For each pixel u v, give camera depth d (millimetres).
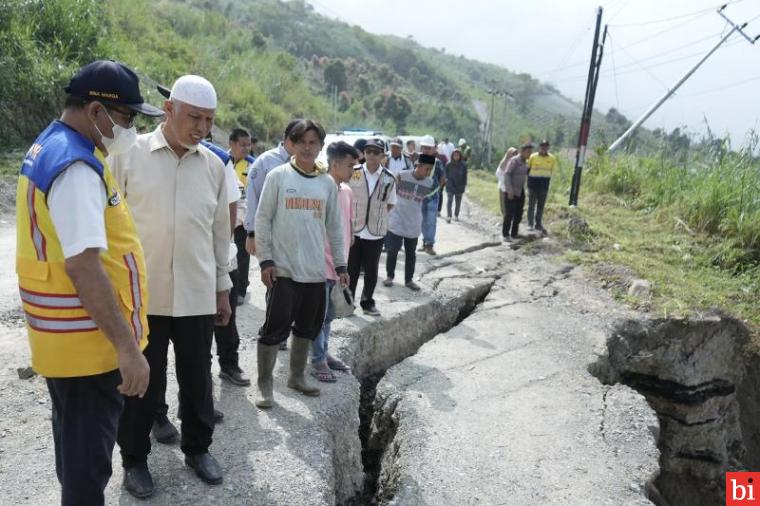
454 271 8859
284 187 3807
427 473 3898
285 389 4414
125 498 2990
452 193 13234
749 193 10812
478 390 5184
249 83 26375
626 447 4418
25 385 4133
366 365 5918
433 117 69500
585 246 10414
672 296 7891
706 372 7320
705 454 7344
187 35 30344
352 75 79000
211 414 3145
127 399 2873
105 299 2012
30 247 2049
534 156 11297
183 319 2947
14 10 13359
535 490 3789
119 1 22844
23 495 3014
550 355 6090
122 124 2219
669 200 12727
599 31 12875
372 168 5977
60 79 12906
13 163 10805
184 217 2877
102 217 2043
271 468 3400
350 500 4273
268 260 3828
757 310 7965
